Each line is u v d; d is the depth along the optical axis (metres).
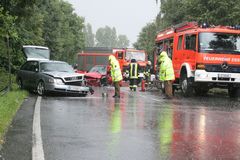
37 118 13.31
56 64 23.97
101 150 8.99
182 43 24.64
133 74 29.02
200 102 20.00
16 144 9.44
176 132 11.21
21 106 16.66
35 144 9.46
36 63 23.98
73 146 9.33
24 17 28.38
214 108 17.27
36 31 46.81
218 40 22.75
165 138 10.38
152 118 13.78
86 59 54.28
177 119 13.65
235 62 22.75
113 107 16.94
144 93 26.44
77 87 22.50
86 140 9.98
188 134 10.94
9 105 15.24
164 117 14.09
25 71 24.59
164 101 20.25
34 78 23.34
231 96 24.17
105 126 11.98
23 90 23.66
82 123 12.45
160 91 28.50
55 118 13.39
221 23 33.22
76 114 14.45
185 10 38.69
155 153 8.78
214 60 22.61
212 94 26.19
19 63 36.75
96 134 10.75
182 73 24.31
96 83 36.06
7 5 26.36
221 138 10.46
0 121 11.62
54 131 11.08
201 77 22.55
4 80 29.00
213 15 33.62
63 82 22.27
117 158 8.34
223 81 22.69
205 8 34.91
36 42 46.12
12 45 35.78
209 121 13.30
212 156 8.58
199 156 8.56
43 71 23.22
